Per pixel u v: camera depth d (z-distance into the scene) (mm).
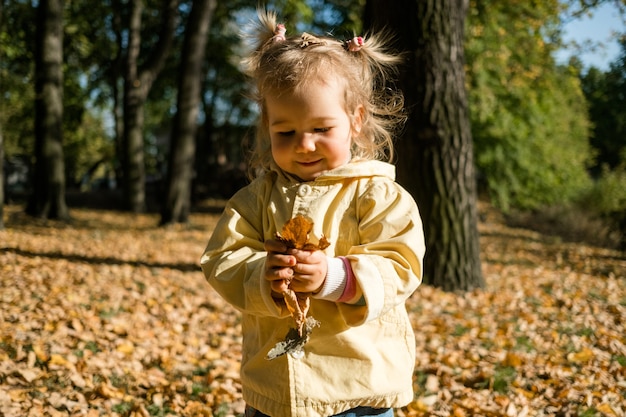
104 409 3719
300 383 1918
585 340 5449
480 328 5781
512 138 19031
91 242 12195
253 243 2084
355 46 2150
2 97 20281
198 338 5613
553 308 6836
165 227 16125
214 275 2016
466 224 7453
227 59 28438
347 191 2018
